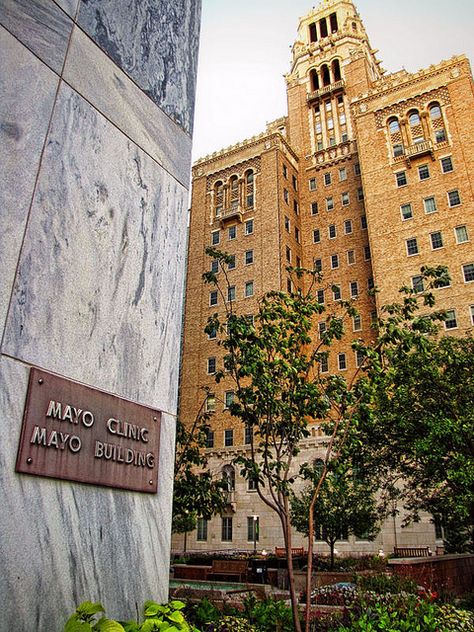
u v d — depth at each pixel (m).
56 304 3.52
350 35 61.69
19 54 3.63
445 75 45.19
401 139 45.41
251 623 7.54
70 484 3.32
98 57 4.43
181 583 16.34
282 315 9.65
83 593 3.15
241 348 9.25
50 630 2.88
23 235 3.37
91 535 3.35
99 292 3.91
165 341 4.52
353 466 17.48
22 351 3.21
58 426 3.32
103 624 2.65
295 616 7.08
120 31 4.79
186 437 12.29
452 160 41.72
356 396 9.33
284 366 8.81
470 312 35.84
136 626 2.99
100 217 4.06
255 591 14.25
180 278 4.93
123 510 3.69
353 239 49.50
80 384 3.56
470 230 38.50
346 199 52.00
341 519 24.16
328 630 7.29
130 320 4.17
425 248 39.75
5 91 3.46
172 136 5.29
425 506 19.50
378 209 43.41
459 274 37.41
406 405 16.19
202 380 45.66
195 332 48.19
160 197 4.86
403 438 16.81
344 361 42.44
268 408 8.80
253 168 53.50
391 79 49.56
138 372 4.14
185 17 6.08
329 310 45.94
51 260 3.54
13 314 3.20
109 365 3.87
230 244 50.72
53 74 3.89
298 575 17.88
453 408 15.56
